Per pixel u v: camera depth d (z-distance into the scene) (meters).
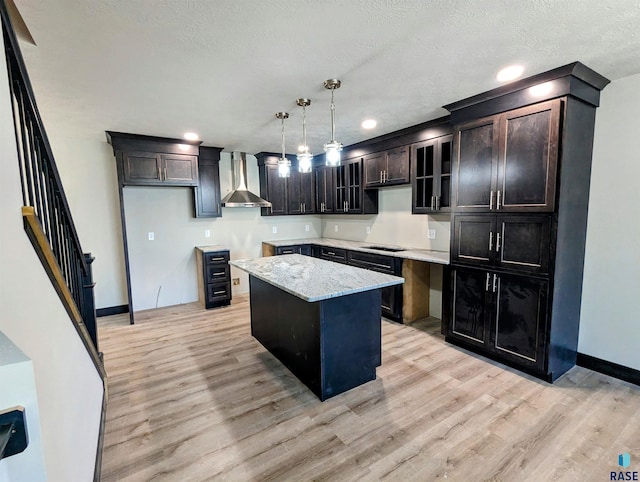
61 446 1.17
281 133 3.84
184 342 3.41
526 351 2.61
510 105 2.52
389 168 4.06
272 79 2.28
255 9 1.49
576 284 2.62
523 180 2.49
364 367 2.51
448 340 3.27
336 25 1.64
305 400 2.34
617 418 2.08
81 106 2.75
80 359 1.71
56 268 1.41
